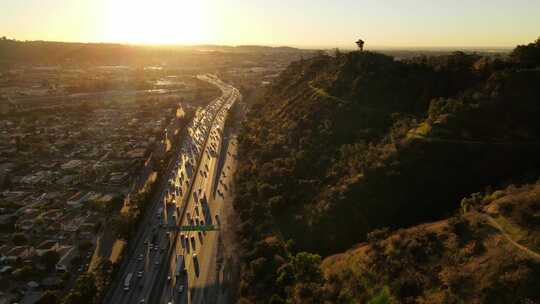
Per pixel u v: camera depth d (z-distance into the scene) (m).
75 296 100.56
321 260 106.12
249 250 122.69
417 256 83.75
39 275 120.88
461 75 153.75
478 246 78.00
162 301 106.81
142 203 155.75
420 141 119.94
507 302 66.56
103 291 108.94
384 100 162.25
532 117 120.12
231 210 154.38
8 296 111.50
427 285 76.69
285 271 102.75
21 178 198.12
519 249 73.00
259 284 104.44
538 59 144.50
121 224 137.88
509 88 127.94
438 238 85.38
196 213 155.88
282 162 157.25
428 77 161.62
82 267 124.75
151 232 142.62
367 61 189.75
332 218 115.44
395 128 137.88
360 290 85.62
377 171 118.19
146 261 125.06
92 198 173.50
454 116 124.25
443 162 115.00
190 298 107.44
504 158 112.50
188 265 121.69
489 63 149.50
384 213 111.44
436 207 108.69
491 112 123.69
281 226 126.38
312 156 150.75
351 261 95.56
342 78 188.75
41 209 162.75
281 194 138.88
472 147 115.75
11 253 130.38
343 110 164.88
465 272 74.06
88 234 144.38
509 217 80.50
